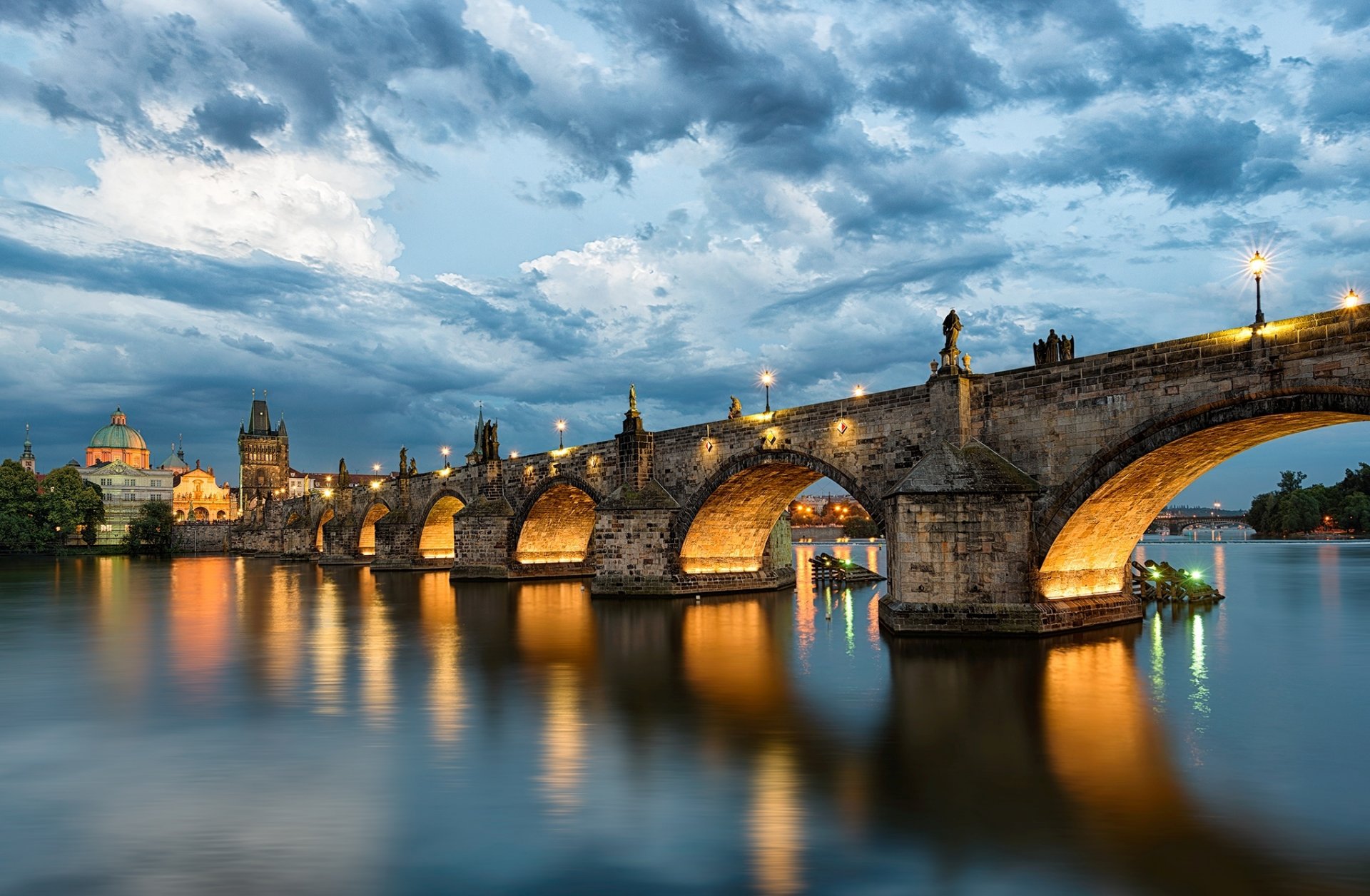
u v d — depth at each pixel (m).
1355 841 16.92
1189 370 34.94
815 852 16.62
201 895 14.91
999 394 42.59
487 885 15.31
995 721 26.41
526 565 91.19
